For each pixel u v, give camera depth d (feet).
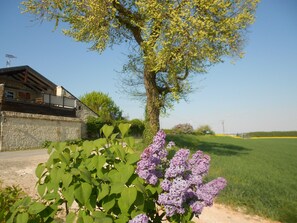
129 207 7.95
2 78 99.50
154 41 60.34
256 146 112.78
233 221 20.31
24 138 86.12
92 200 8.21
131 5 68.59
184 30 56.85
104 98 178.81
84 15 65.10
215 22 60.54
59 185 9.07
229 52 63.16
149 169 8.79
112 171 8.69
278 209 22.26
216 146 93.86
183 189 8.39
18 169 32.45
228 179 31.32
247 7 62.18
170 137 93.76
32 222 8.52
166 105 71.56
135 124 151.84
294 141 181.27
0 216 8.80
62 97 107.86
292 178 37.09
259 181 32.22
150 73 69.51
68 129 102.68
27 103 91.45
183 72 69.36
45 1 65.51
